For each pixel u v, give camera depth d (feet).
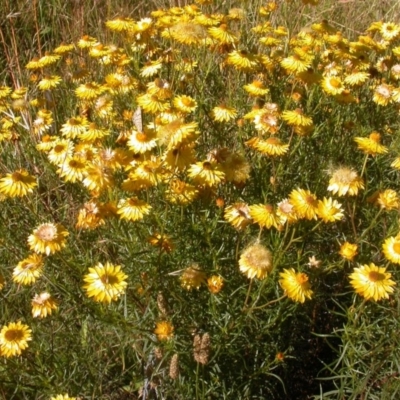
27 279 2.02
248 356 2.19
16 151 2.98
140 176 2.17
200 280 2.06
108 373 2.20
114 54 3.18
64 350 2.15
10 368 2.00
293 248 2.38
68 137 2.62
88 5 4.36
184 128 2.12
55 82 3.14
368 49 3.43
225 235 2.35
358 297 2.35
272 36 3.68
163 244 2.09
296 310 2.29
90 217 2.09
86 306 2.01
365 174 2.75
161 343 1.95
